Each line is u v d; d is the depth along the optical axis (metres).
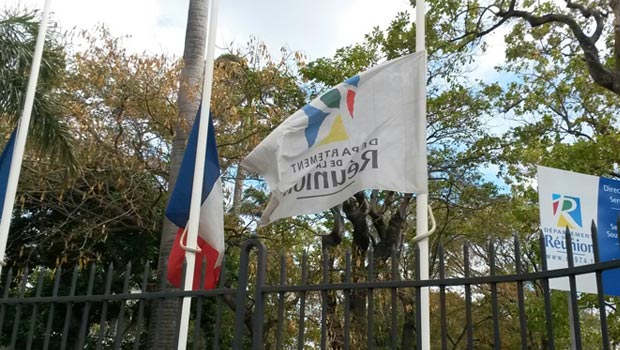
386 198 16.19
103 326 4.86
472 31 15.35
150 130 13.20
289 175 5.43
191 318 16.42
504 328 18.31
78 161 11.14
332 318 12.15
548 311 3.47
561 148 14.77
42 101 9.52
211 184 6.30
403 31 16.53
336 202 5.27
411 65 5.53
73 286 5.10
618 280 6.67
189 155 6.40
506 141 17.08
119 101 12.55
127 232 15.59
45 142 9.65
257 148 5.60
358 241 15.77
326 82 16.12
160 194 13.42
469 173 17.17
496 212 17.30
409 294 14.26
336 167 5.36
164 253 10.16
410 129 5.32
